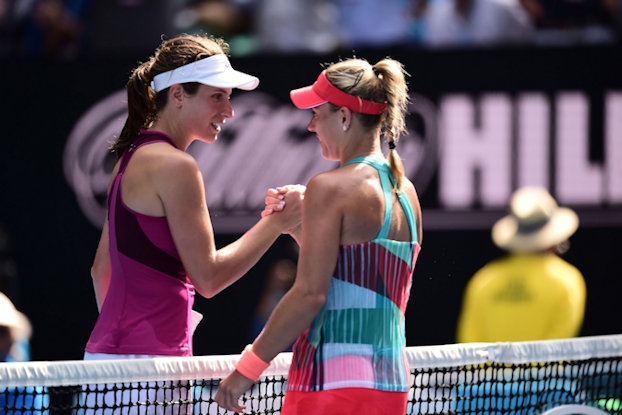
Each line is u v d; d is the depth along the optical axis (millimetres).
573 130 27375
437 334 27359
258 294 27281
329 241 9172
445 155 27625
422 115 27641
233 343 27250
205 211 10586
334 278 9445
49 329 27547
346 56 27750
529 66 27438
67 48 30641
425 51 27672
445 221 27609
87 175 27750
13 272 27406
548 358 11578
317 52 27938
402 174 9906
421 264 27578
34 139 27688
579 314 22203
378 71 9961
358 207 9305
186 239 10398
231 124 27906
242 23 30922
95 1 30859
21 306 27453
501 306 22297
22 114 27688
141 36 30656
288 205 11445
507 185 27562
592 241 27312
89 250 27719
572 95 27359
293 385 9531
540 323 21953
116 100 27844
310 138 27875
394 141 9906
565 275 22328
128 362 9945
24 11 30734
